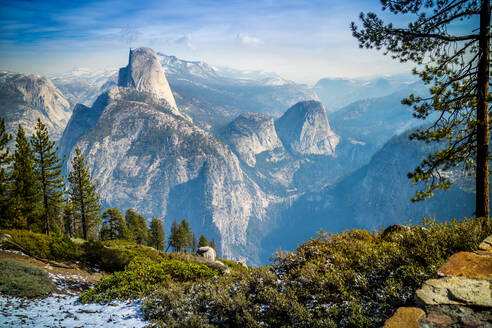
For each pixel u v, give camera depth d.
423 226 7.73
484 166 9.73
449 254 5.89
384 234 9.53
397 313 3.94
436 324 3.57
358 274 6.25
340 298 5.82
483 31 9.35
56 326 7.66
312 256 8.18
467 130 10.27
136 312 8.74
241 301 6.61
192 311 7.31
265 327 5.86
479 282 4.28
